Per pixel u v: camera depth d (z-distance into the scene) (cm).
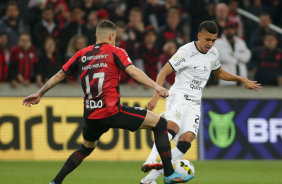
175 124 2327
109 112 1964
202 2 4975
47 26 4544
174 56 2366
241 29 5088
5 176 2953
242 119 4184
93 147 2155
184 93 2380
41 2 4734
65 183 2664
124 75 4222
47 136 3931
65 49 4334
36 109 3931
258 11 5350
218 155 4125
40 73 4141
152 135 4038
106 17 4534
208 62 2397
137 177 2961
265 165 3766
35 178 2866
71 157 2138
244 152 4172
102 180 2805
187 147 2336
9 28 4494
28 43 4119
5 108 3894
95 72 1986
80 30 4431
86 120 2016
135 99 4012
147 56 4316
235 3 5088
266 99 4241
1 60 4184
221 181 2850
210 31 2289
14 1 4725
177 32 4678
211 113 4131
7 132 3888
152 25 4931
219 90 4328
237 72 4522
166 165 2058
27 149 3906
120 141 3991
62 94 4081
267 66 4650
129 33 4634
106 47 2014
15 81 4066
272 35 4653
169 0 4988
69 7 4838
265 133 4219
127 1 5178
